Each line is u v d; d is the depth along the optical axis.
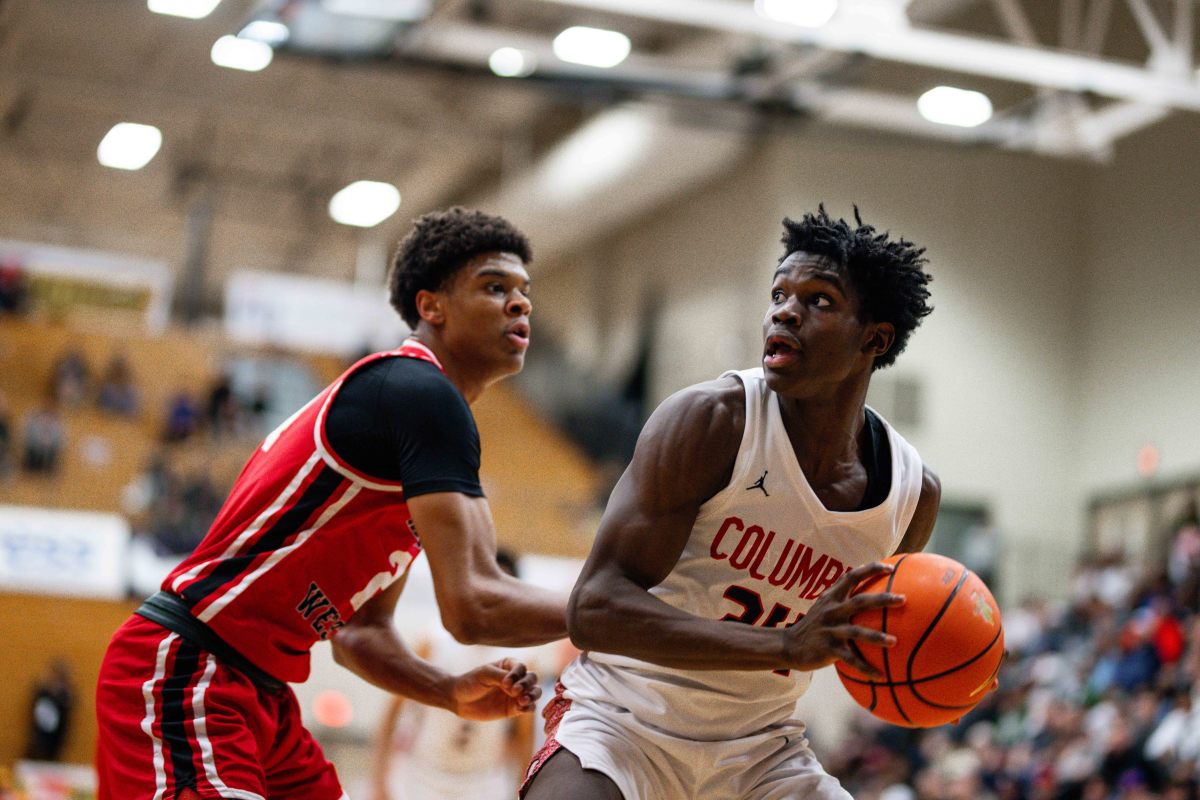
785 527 3.04
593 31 13.41
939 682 2.80
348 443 3.19
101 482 19.58
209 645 3.18
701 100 15.46
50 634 15.98
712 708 3.17
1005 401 20.25
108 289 24.86
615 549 2.91
